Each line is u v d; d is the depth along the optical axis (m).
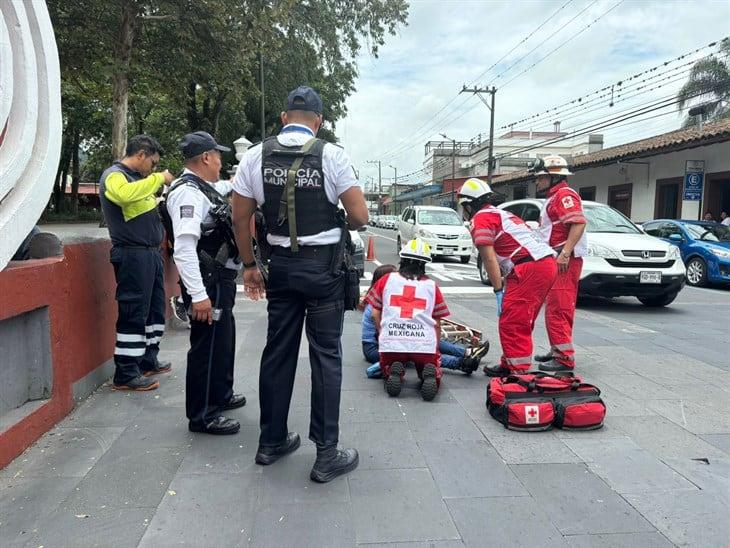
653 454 3.02
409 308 3.87
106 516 2.36
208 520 2.35
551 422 3.33
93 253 3.88
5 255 2.70
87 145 30.14
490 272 3.98
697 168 16.81
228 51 12.45
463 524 2.34
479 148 48.47
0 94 2.66
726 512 2.45
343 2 19.02
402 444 3.13
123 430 3.27
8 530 2.26
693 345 5.59
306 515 2.39
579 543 2.21
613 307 8.16
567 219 4.32
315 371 2.72
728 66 21.45
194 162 3.15
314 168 2.55
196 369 3.16
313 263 2.63
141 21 11.64
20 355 3.10
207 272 3.11
